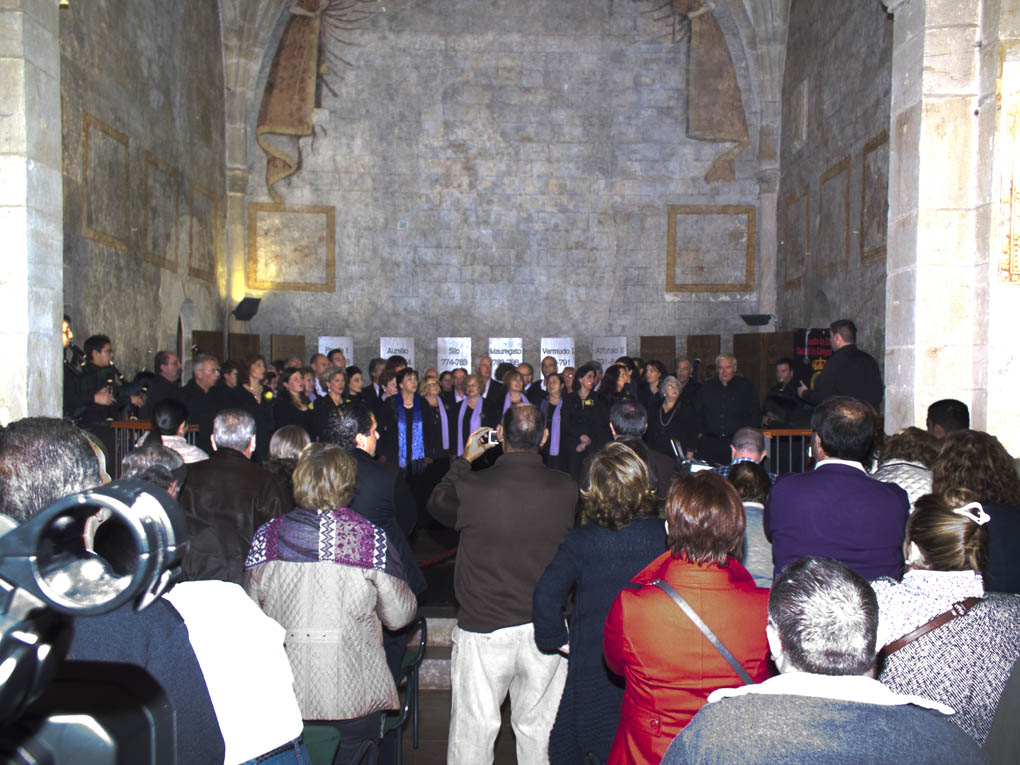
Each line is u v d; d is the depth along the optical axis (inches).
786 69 582.2
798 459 316.5
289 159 606.2
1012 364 220.2
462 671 127.3
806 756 49.3
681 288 618.8
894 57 247.8
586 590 106.7
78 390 277.1
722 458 303.7
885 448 145.5
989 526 105.4
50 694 39.9
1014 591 103.7
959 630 80.2
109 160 388.5
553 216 619.8
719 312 617.6
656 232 619.5
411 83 613.9
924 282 230.8
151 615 52.6
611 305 619.5
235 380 312.5
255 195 603.8
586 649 106.0
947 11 227.8
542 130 617.9
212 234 557.9
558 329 619.5
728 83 613.3
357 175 611.8
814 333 450.0
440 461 308.2
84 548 36.2
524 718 127.4
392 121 613.6
